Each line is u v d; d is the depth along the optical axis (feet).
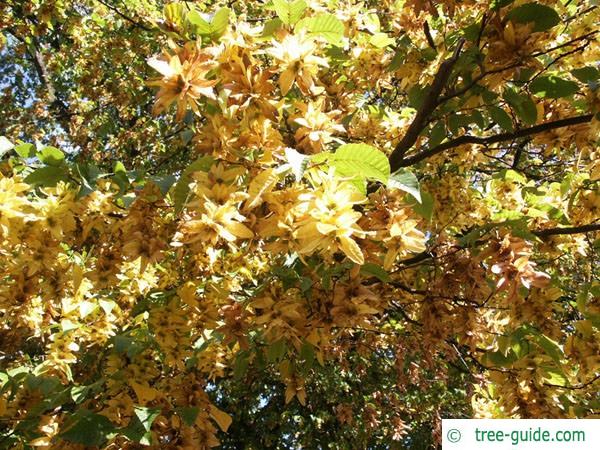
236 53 6.44
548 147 10.01
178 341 8.30
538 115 9.81
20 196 7.01
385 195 6.53
